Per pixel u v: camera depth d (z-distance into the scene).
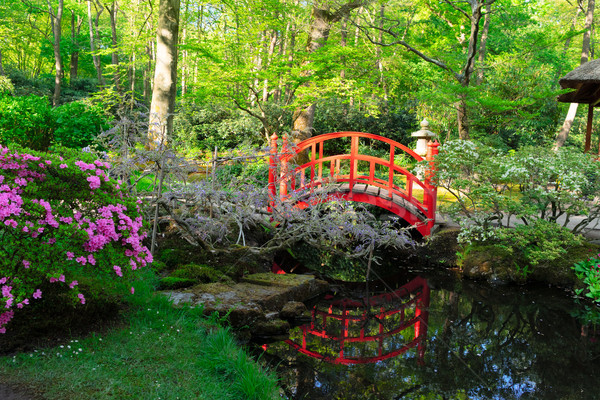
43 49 27.23
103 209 3.27
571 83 9.16
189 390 2.83
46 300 3.36
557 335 5.01
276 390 3.28
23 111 9.05
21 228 2.81
